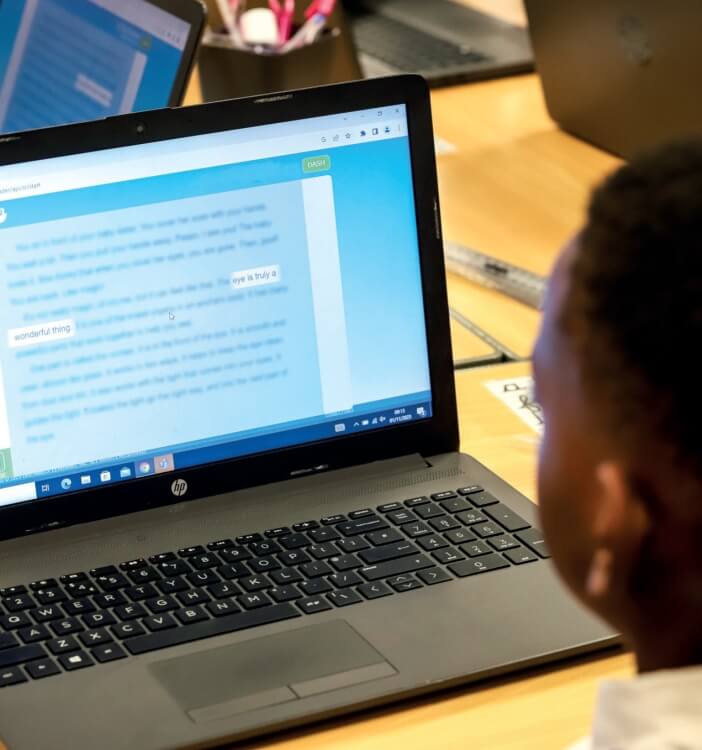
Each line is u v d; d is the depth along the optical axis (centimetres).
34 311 116
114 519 120
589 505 64
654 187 59
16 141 114
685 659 63
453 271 186
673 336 57
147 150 118
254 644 104
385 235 126
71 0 178
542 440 68
